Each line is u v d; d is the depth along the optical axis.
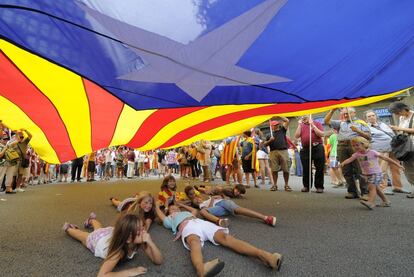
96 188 7.37
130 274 1.58
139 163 14.23
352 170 4.36
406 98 13.84
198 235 2.09
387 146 4.80
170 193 3.62
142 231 1.79
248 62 2.52
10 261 1.86
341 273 1.57
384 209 3.36
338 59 2.66
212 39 2.15
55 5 1.75
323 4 1.98
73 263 1.82
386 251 1.91
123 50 2.26
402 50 2.75
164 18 1.90
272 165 5.79
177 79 2.78
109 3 1.73
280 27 2.15
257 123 5.55
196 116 4.64
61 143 5.18
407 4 2.13
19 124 4.39
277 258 1.60
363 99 3.87
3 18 1.88
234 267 1.69
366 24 2.28
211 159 9.82
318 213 3.26
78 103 3.90
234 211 3.15
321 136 5.20
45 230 2.70
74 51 2.27
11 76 3.17
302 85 3.06
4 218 3.29
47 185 8.62
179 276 1.60
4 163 6.16
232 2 1.85
